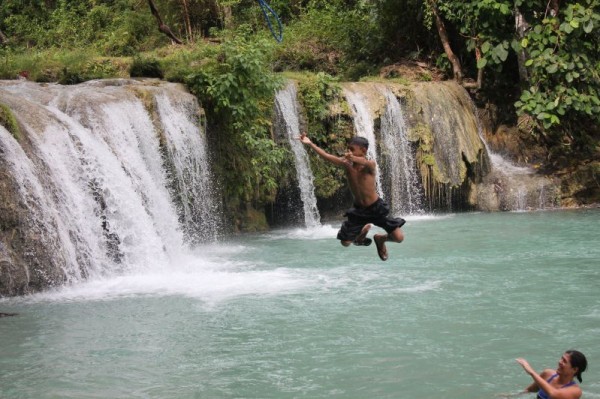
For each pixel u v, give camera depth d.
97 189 12.92
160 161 14.95
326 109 19.42
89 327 9.57
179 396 7.22
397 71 24.06
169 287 11.84
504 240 15.82
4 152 11.42
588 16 20.33
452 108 21.73
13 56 20.06
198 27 28.12
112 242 12.98
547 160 22.47
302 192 18.89
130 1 29.27
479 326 9.43
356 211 7.97
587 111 20.52
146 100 15.12
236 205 17.94
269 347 8.73
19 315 10.15
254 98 17.33
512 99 23.36
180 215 15.41
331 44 26.06
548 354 8.32
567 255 13.96
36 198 11.68
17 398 7.16
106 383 7.57
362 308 10.38
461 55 24.39
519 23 22.22
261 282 12.10
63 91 14.45
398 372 7.84
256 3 28.84
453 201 21.50
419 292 11.25
